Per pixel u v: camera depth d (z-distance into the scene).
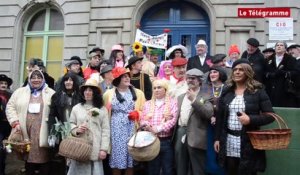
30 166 5.82
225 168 4.31
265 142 3.83
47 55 12.84
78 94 5.43
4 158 6.43
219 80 4.90
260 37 10.26
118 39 11.21
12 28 12.98
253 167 4.05
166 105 5.09
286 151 4.98
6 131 6.44
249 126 4.11
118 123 5.05
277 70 6.38
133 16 11.19
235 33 10.48
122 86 5.22
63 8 12.23
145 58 8.05
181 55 7.14
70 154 4.57
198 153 4.78
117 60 7.25
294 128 4.96
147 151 4.52
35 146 5.62
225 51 10.40
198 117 4.78
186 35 11.37
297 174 4.91
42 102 5.78
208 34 11.19
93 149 4.84
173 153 5.03
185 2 11.39
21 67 13.08
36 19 13.18
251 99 4.15
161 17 11.60
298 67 6.32
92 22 11.58
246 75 4.24
